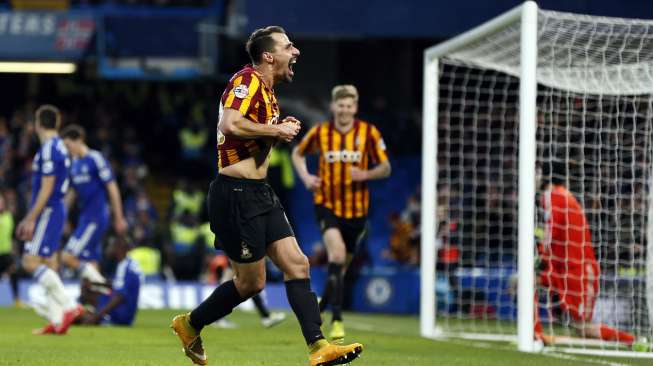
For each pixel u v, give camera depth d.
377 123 75.56
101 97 85.62
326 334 31.55
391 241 57.34
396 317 47.09
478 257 53.34
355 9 60.41
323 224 28.89
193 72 70.06
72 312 29.33
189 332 17.56
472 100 64.44
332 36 60.41
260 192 16.75
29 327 32.69
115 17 69.88
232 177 16.66
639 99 31.52
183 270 61.00
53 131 28.97
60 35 69.69
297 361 21.28
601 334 29.28
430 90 33.97
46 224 29.14
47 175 28.48
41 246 29.17
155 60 69.75
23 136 72.81
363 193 29.03
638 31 28.05
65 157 29.06
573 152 34.78
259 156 16.73
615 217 33.84
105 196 36.66
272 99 16.91
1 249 49.94
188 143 77.69
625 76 30.05
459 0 59.91
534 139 26.72
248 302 51.62
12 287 48.41
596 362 22.84
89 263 36.31
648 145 33.56
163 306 51.19
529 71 26.80
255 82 16.52
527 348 26.48
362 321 42.59
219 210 16.67
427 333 33.22
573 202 29.50
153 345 25.73
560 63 30.56
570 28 28.16
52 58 69.44
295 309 16.77
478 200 54.69
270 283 53.47
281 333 31.33
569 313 30.67
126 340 27.48
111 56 69.56
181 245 61.28
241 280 17.20
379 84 77.44
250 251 16.70
